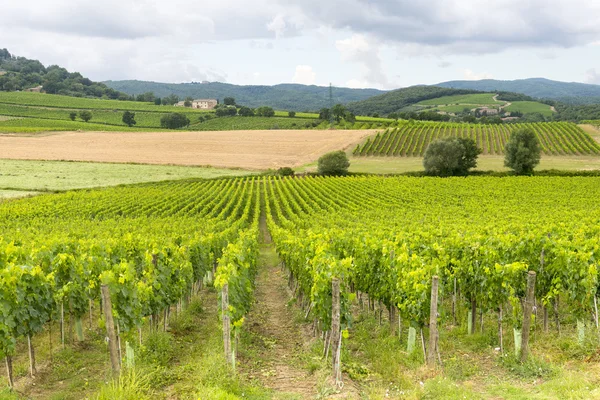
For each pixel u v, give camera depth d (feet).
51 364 36.47
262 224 147.13
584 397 25.48
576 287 38.19
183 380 30.99
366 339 41.24
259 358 37.29
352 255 57.52
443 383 28.91
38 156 265.34
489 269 39.68
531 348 35.63
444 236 66.39
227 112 548.72
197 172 244.63
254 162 275.59
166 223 102.99
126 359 34.53
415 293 35.81
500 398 27.50
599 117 609.83
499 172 233.76
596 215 98.32
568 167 244.22
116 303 34.86
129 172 235.20
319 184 202.28
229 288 37.68
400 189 173.88
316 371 33.50
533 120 634.02
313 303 37.63
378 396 27.96
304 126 471.21
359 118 501.56
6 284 31.81
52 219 116.26
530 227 73.72
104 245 53.98
